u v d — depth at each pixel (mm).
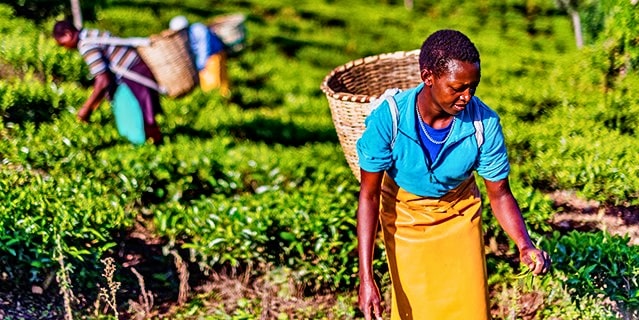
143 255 6391
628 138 8016
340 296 5848
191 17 15719
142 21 14695
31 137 7648
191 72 8578
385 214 4203
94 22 14211
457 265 4148
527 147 8016
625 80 9430
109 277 5246
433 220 4102
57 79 10117
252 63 13461
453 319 4215
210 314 5734
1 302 5457
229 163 7430
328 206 6316
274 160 7516
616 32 9750
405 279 4219
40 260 5684
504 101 9844
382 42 16078
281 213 6309
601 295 5531
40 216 5922
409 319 4297
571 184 7281
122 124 7789
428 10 19172
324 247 5988
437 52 3539
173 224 6250
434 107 3715
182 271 5844
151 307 5707
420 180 3951
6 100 8430
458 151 3842
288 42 15000
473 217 4160
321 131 9414
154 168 7145
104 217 6199
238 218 6219
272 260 6148
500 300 5727
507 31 17453
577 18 13477
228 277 6156
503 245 6418
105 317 5508
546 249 5805
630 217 7023
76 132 7871
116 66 7633
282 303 5875
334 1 19188
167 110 9422
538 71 13188
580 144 7723
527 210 6398
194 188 7281
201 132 8969
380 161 3879
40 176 6754
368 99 5211
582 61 10180
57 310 5566
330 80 5691
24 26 11758
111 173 7043
